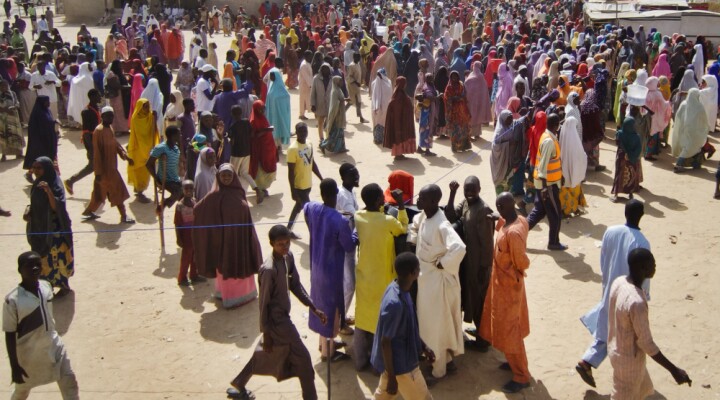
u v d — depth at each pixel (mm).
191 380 6766
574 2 39438
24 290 5641
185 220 8547
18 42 25141
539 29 29984
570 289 8531
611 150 14578
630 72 14680
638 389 5641
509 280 6277
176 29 26750
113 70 16156
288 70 22094
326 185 6602
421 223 6453
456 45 22641
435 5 41969
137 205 11773
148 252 9852
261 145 11547
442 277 6348
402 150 13961
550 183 9398
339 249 6637
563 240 10031
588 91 12844
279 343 6023
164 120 13219
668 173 13094
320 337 7027
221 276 8023
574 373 6816
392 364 5281
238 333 7641
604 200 11641
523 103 13023
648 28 27500
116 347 7363
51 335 5773
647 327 5375
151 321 7902
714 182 12516
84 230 10594
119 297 8477
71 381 5938
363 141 15711
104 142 10477
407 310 5309
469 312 6922
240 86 17875
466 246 6746
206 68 15695
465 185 6723
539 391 6520
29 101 16297
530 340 7426
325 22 38344
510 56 22172
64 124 17328
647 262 5426
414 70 18391
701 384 6641
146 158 11688
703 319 7840
